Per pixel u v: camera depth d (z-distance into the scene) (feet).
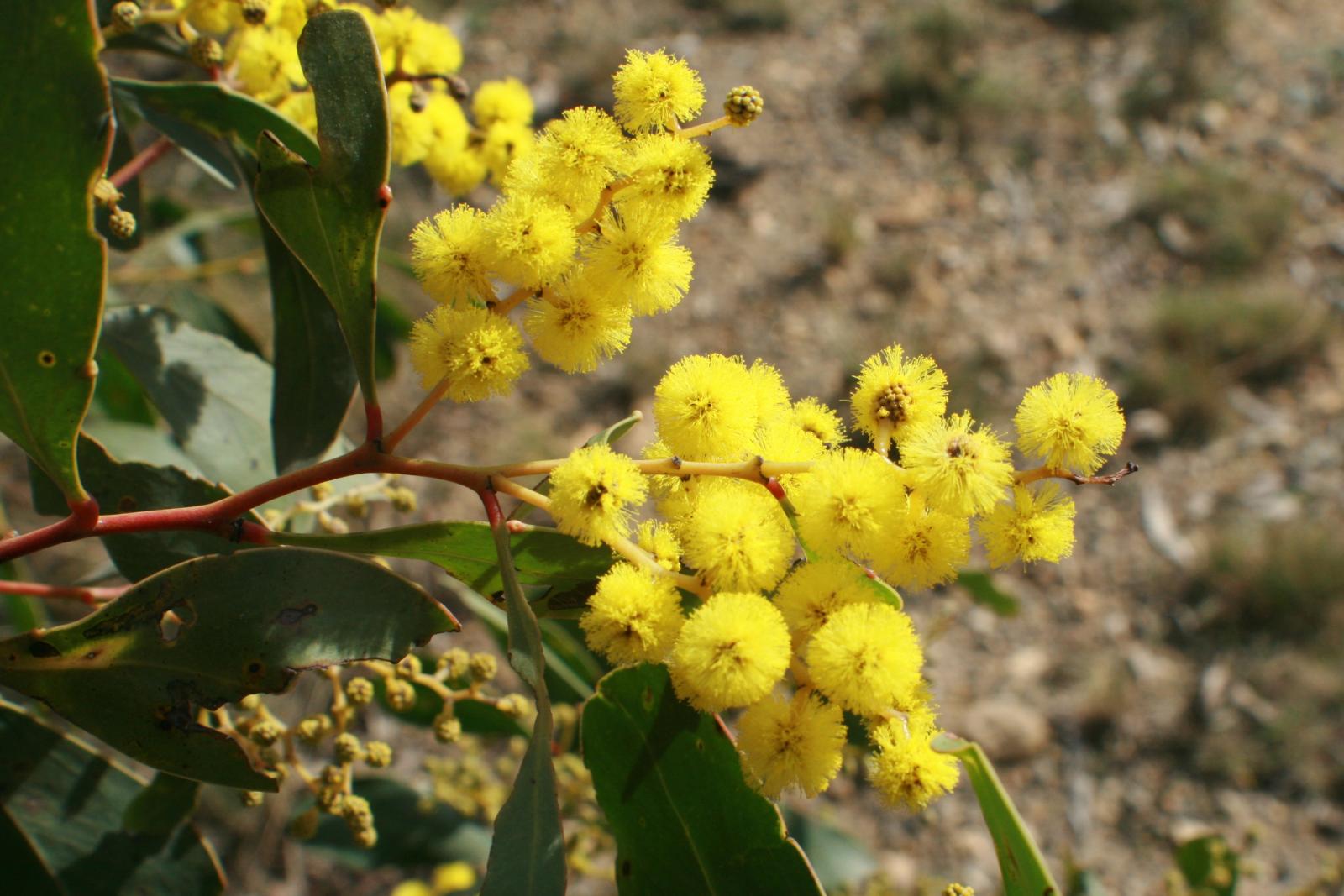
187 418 0.78
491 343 0.52
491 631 0.98
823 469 0.51
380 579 0.55
